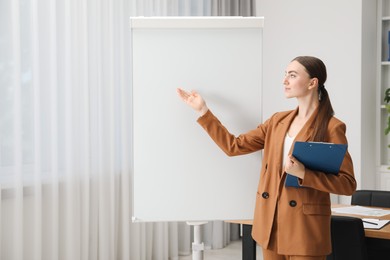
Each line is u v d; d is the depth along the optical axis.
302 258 2.28
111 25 4.40
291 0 5.91
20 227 3.64
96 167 4.31
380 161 5.76
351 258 2.74
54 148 3.89
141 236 4.76
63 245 4.03
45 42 3.86
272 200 2.39
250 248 3.29
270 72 6.08
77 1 4.08
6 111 3.61
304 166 2.25
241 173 2.77
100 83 4.31
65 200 4.02
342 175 2.27
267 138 2.51
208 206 2.77
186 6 5.23
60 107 4.00
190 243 5.45
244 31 2.72
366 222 3.17
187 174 2.75
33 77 3.74
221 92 2.72
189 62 2.72
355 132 5.54
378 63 5.75
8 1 3.58
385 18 5.71
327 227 2.32
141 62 2.72
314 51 5.78
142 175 2.75
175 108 2.73
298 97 2.41
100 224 4.34
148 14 4.79
